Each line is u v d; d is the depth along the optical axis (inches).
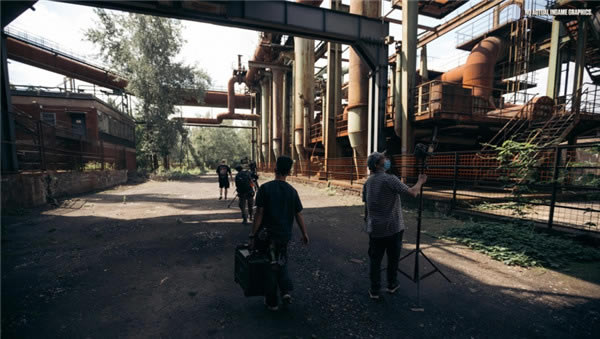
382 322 105.7
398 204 117.3
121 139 1053.2
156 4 336.2
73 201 415.8
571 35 577.9
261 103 1596.9
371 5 545.6
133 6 336.2
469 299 123.7
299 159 978.1
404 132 503.5
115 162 891.4
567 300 121.8
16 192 335.3
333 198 476.7
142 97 1008.2
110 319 107.0
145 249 193.5
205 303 119.6
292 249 196.7
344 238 225.9
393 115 537.0
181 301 121.3
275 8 395.5
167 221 284.2
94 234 232.2
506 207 299.7
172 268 159.6
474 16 672.4
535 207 336.5
